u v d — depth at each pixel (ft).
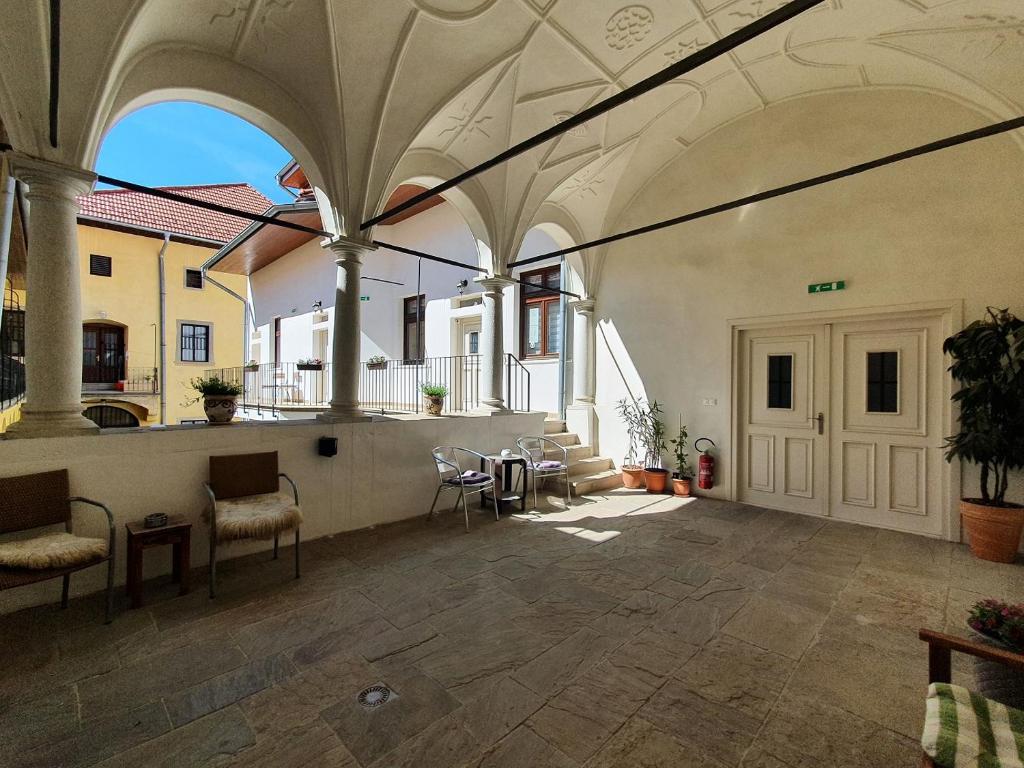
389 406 32.27
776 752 5.78
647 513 16.98
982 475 12.93
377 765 5.50
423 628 8.66
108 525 10.19
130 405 42.70
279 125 13.28
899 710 6.57
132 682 6.97
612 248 22.98
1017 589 10.62
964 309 13.94
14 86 9.02
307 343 36.24
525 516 16.48
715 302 19.35
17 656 7.61
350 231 14.56
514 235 19.49
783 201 17.51
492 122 15.79
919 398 15.03
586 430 23.59
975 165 13.85
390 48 12.52
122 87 10.41
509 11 12.27
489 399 19.99
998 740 4.19
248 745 5.77
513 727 6.15
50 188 9.58
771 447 18.12
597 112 8.38
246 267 41.83
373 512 15.12
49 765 5.41
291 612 9.21
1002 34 11.82
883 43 13.60
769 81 16.33
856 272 15.87
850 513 16.24
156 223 44.98
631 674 7.36
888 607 9.73
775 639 8.45
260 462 12.02
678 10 12.78
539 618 9.10
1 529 8.52
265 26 11.39
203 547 11.58
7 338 18.62
